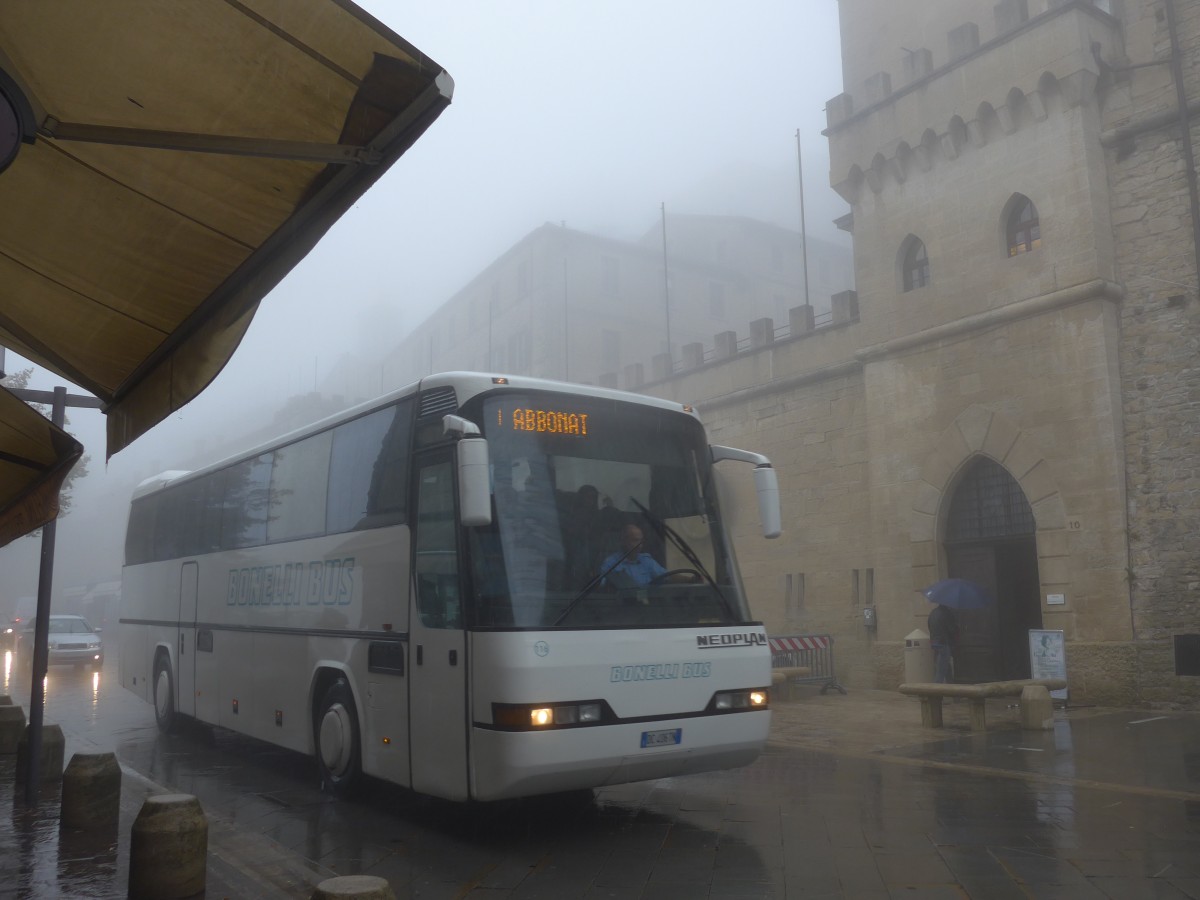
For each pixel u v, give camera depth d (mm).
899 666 17844
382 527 8070
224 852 6789
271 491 10570
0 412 5703
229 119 3572
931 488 17656
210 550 12102
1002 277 16844
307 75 3367
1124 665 14539
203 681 11914
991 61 17031
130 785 9297
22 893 5688
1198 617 14062
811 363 20828
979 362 17047
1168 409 14805
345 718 8477
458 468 6887
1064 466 15617
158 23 3242
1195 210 14734
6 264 4574
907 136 18422
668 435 7945
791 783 9180
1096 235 15555
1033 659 15180
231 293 4375
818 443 20500
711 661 7285
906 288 18859
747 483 22078
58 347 5023
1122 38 16156
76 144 3787
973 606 15578
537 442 7227
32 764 8266
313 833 7438
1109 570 14906
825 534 20109
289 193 3885
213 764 11094
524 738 6320
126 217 4145
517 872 6254
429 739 7102
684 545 7629
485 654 6551
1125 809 7758
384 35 3197
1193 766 9602
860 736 12273
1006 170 16938
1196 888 5637
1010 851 6512
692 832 7250
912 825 7328
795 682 17031
